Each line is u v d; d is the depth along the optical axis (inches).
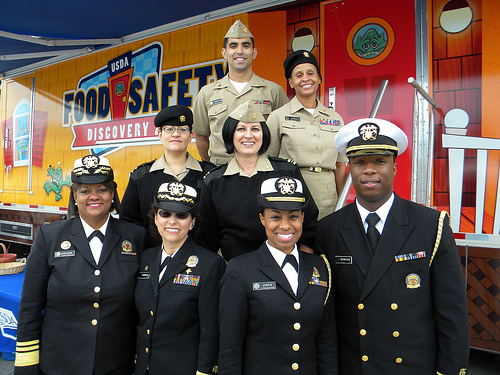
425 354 60.6
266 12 138.7
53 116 204.7
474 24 108.3
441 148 112.7
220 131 108.9
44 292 74.8
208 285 70.4
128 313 75.3
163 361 68.6
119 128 177.5
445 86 112.0
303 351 63.2
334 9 128.0
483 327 108.6
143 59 169.5
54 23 160.4
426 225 62.8
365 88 123.3
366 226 66.0
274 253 67.3
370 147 62.1
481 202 107.6
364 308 62.5
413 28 116.0
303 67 96.3
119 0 139.3
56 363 71.3
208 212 82.6
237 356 63.6
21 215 219.6
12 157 227.5
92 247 76.4
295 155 96.5
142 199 89.3
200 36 153.0
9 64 217.2
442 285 60.7
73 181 75.8
